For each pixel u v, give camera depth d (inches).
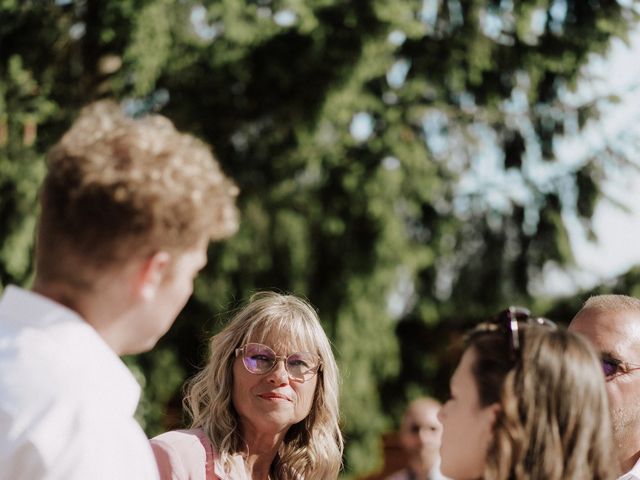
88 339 62.5
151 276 62.9
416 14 411.5
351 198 417.7
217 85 400.8
